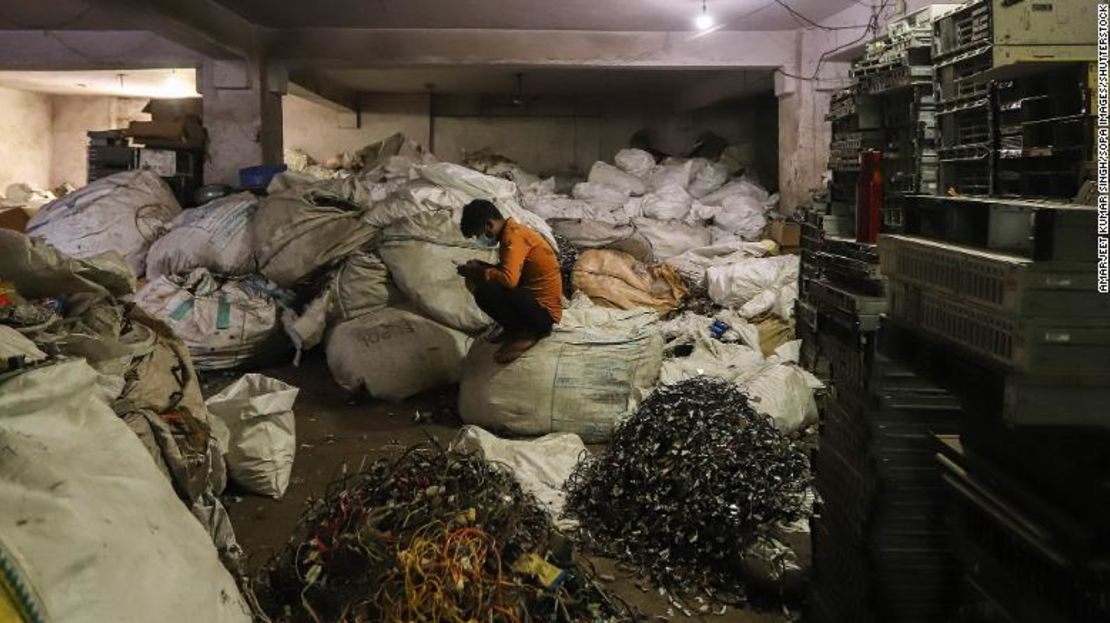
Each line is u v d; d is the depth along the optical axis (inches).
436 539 81.2
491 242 177.8
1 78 418.0
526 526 91.7
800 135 279.1
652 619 94.0
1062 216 53.3
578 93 467.8
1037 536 55.9
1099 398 54.4
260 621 79.2
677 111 465.1
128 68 296.7
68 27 283.9
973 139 98.8
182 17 224.2
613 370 150.3
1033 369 53.9
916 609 77.0
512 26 280.2
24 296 93.5
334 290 195.9
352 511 88.3
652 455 108.0
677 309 225.6
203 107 288.5
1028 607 58.8
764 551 97.5
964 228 69.5
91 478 59.2
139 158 282.4
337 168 442.0
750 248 249.1
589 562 102.1
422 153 327.0
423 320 180.1
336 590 81.7
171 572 60.0
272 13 262.7
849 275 106.0
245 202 218.2
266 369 201.5
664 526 102.5
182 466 88.7
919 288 69.4
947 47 100.0
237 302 195.8
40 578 51.3
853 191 123.4
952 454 69.6
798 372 161.9
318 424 163.9
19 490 54.4
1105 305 53.4
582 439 149.9
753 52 284.2
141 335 100.5
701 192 318.3
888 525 77.5
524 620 79.0
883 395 78.0
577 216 260.8
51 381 60.2
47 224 225.9
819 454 93.0
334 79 408.8
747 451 105.6
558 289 157.0
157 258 213.8
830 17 262.1
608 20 269.6
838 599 84.3
